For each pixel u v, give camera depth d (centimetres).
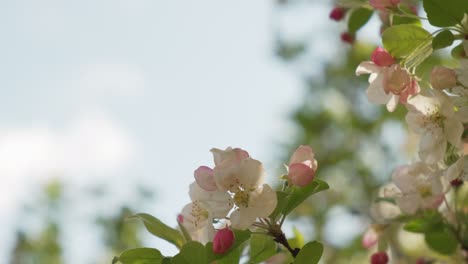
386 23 97
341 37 107
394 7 93
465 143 90
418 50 88
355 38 106
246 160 84
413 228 98
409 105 88
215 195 84
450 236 97
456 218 98
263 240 90
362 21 102
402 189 95
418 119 89
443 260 110
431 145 88
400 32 88
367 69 90
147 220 89
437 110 88
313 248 86
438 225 96
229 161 84
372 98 90
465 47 89
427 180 94
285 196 85
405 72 87
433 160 88
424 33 88
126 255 87
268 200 84
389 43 88
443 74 87
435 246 97
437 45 88
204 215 88
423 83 91
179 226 89
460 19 88
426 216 96
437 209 96
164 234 89
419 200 95
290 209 86
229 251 84
